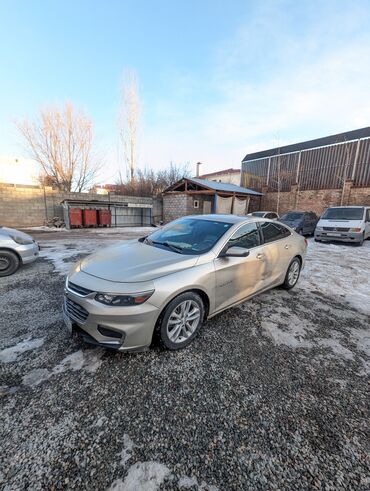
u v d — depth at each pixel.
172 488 1.28
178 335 2.44
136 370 2.15
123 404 1.80
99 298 2.14
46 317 3.04
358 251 8.11
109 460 1.42
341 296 4.04
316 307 3.55
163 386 1.98
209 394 1.91
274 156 19.94
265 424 1.67
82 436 1.55
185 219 3.79
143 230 15.15
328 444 1.53
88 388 1.94
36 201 14.82
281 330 2.88
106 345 2.16
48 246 8.11
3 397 1.83
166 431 1.60
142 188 23.83
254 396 1.90
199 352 2.42
